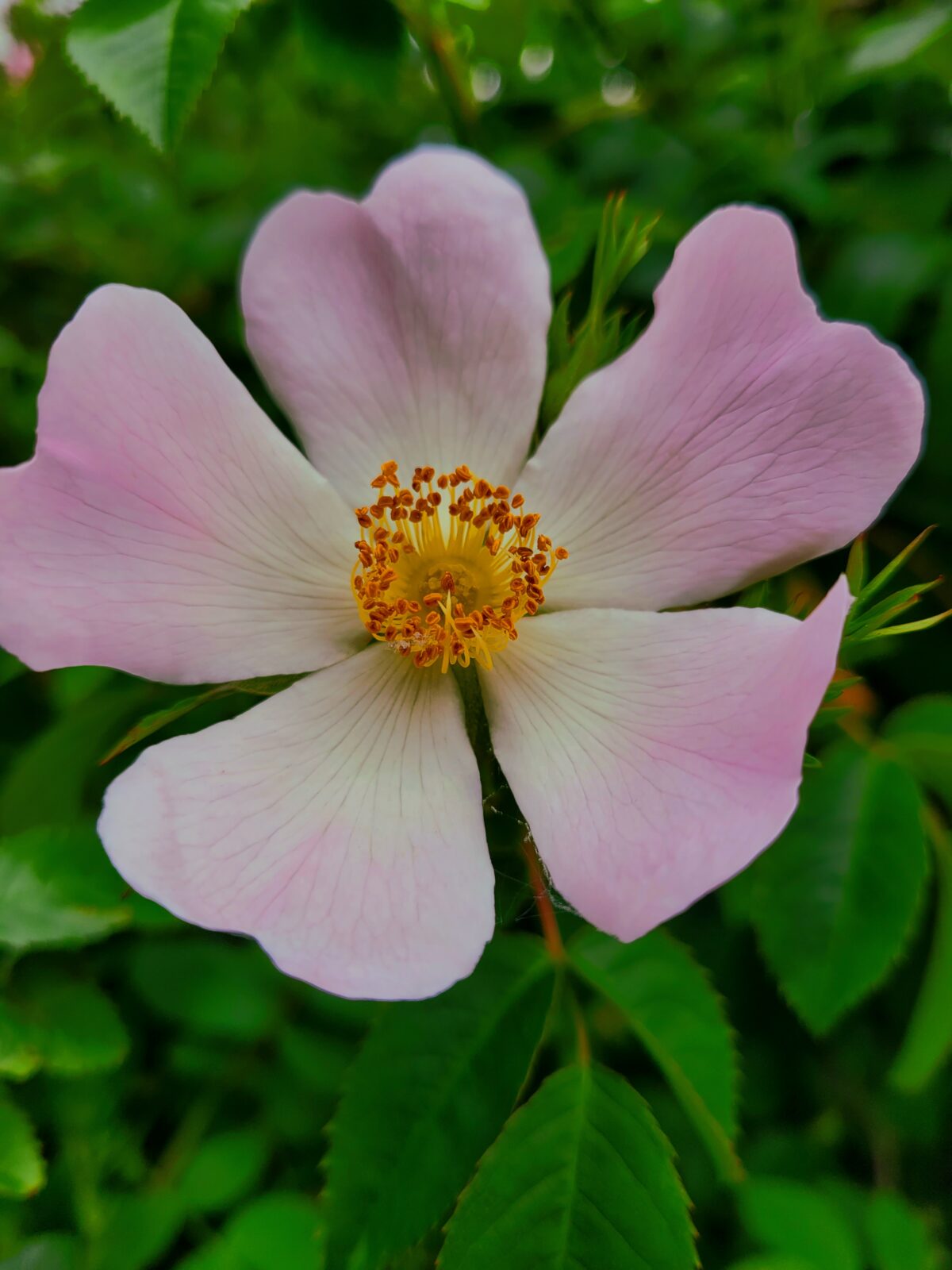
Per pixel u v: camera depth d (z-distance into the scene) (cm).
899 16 11
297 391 8
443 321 8
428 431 8
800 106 11
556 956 8
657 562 8
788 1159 10
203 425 7
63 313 11
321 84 11
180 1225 8
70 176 11
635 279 10
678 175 11
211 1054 9
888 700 10
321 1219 7
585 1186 7
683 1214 7
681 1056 8
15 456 11
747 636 7
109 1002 8
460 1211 7
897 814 9
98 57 8
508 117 11
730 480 8
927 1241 9
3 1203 8
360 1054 8
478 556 9
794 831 9
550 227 10
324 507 8
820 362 7
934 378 10
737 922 9
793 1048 10
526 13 10
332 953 7
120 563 7
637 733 7
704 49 11
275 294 8
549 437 8
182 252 11
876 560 10
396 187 8
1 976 8
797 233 11
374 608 8
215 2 8
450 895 7
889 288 10
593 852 7
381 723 8
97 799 9
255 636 8
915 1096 10
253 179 11
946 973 9
